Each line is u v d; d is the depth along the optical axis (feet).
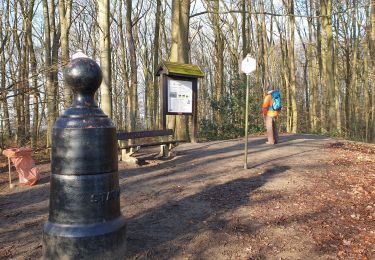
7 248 16.60
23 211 21.02
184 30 48.06
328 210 21.25
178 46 48.57
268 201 22.24
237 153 35.65
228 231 18.33
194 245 16.92
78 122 14.05
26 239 17.48
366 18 87.10
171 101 36.94
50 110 36.76
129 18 56.13
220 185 25.04
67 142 13.94
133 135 29.63
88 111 14.46
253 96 66.33
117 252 14.43
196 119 41.81
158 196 23.00
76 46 57.00
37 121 46.29
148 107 102.37
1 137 43.04
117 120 95.55
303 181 26.13
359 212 21.22
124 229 14.93
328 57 73.77
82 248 13.67
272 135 40.93
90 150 13.99
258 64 86.53
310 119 101.24
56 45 49.26
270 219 19.76
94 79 14.55
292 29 82.17
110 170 14.53
